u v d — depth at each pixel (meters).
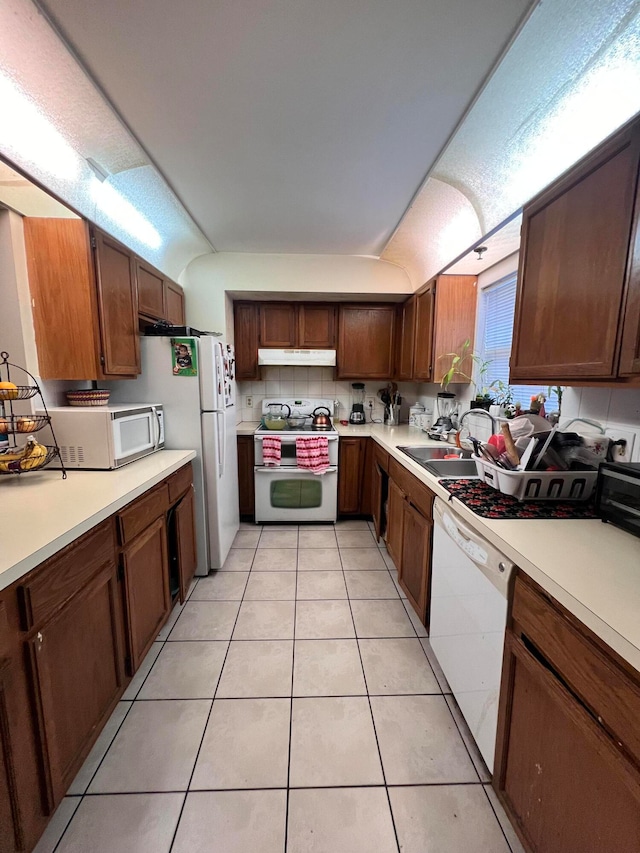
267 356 3.31
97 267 1.72
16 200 1.59
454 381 2.63
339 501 3.28
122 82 1.20
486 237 1.88
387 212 2.18
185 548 2.08
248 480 3.24
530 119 1.27
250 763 1.21
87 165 1.55
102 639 1.24
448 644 1.41
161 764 1.21
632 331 0.92
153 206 2.06
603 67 1.01
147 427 2.02
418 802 1.11
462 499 1.34
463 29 1.01
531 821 0.91
